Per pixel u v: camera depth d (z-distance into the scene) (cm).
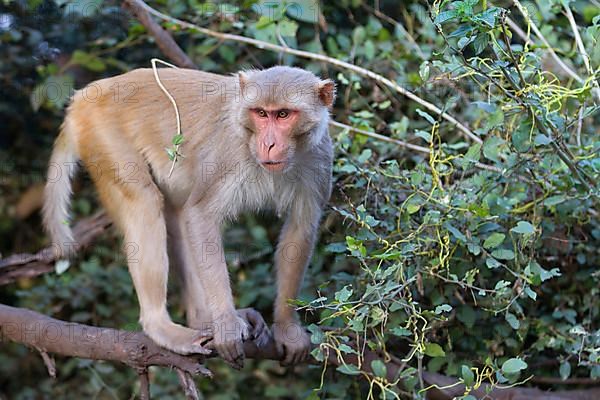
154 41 1127
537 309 966
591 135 970
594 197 830
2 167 1258
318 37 1143
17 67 1185
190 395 836
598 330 866
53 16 1168
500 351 927
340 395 966
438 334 959
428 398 913
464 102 1040
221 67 1164
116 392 1151
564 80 1026
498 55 763
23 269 1041
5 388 1228
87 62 1102
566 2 920
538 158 854
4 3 1155
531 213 887
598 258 926
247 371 1205
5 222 1278
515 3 818
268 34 1056
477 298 927
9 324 886
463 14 712
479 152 859
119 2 1150
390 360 892
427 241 807
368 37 1119
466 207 820
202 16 1122
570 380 955
